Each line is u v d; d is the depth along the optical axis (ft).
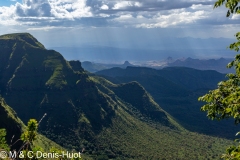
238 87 50.70
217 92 54.39
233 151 46.96
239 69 52.54
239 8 50.70
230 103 48.34
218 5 52.42
